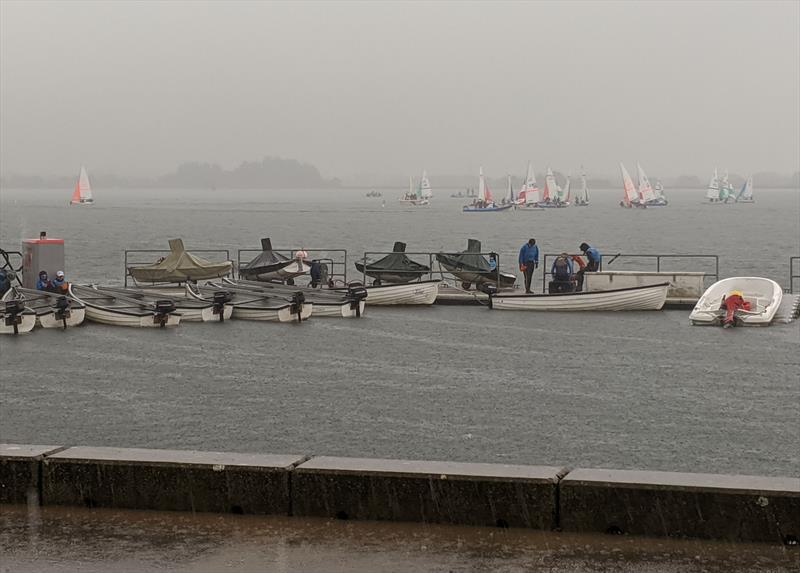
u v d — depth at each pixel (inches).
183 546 335.9
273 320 1515.7
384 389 1025.5
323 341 1333.7
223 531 350.3
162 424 866.1
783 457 765.3
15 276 1679.4
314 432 839.7
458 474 354.3
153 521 361.4
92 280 2396.7
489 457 761.6
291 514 365.1
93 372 1111.0
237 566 317.1
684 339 1334.9
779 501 331.3
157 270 1863.9
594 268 1665.8
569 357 1208.8
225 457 381.1
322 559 323.0
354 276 2506.2
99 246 3978.8
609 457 764.6
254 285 1705.2
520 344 1304.1
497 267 1739.7
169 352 1246.9
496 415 909.2
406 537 343.0
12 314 1387.8
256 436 824.9
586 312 1595.7
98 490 376.2
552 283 1654.8
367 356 1222.3
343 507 362.0
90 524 358.3
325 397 984.3
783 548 329.7
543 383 1059.3
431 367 1147.3
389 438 820.6
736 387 1032.2
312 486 363.3
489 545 334.3
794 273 2758.4
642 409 933.8
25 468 380.5
